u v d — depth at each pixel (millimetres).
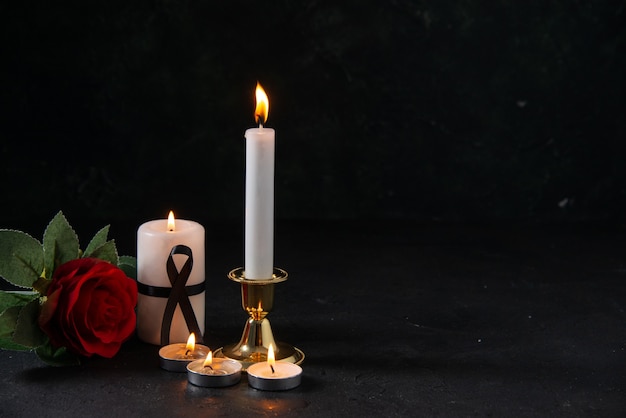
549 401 1042
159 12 1634
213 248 1511
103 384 1064
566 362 1127
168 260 1116
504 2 1646
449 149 1681
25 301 1108
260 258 1080
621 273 1414
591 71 1661
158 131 1662
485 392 1058
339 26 1648
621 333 1204
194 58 1646
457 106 1670
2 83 1629
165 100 1655
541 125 1675
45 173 1656
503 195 1690
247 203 1074
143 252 1142
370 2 1646
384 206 1691
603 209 1691
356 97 1667
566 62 1659
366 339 1178
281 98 1663
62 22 1625
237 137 1669
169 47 1643
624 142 1677
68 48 1632
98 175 1665
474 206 1692
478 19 1647
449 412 1019
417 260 1463
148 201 1675
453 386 1069
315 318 1237
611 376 1096
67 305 1073
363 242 1549
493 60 1658
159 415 1007
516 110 1671
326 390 1057
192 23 1639
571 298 1314
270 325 1206
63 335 1078
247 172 1070
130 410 1016
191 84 1652
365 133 1676
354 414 1012
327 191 1688
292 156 1679
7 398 1035
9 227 1586
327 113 1670
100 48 1635
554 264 1451
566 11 1647
